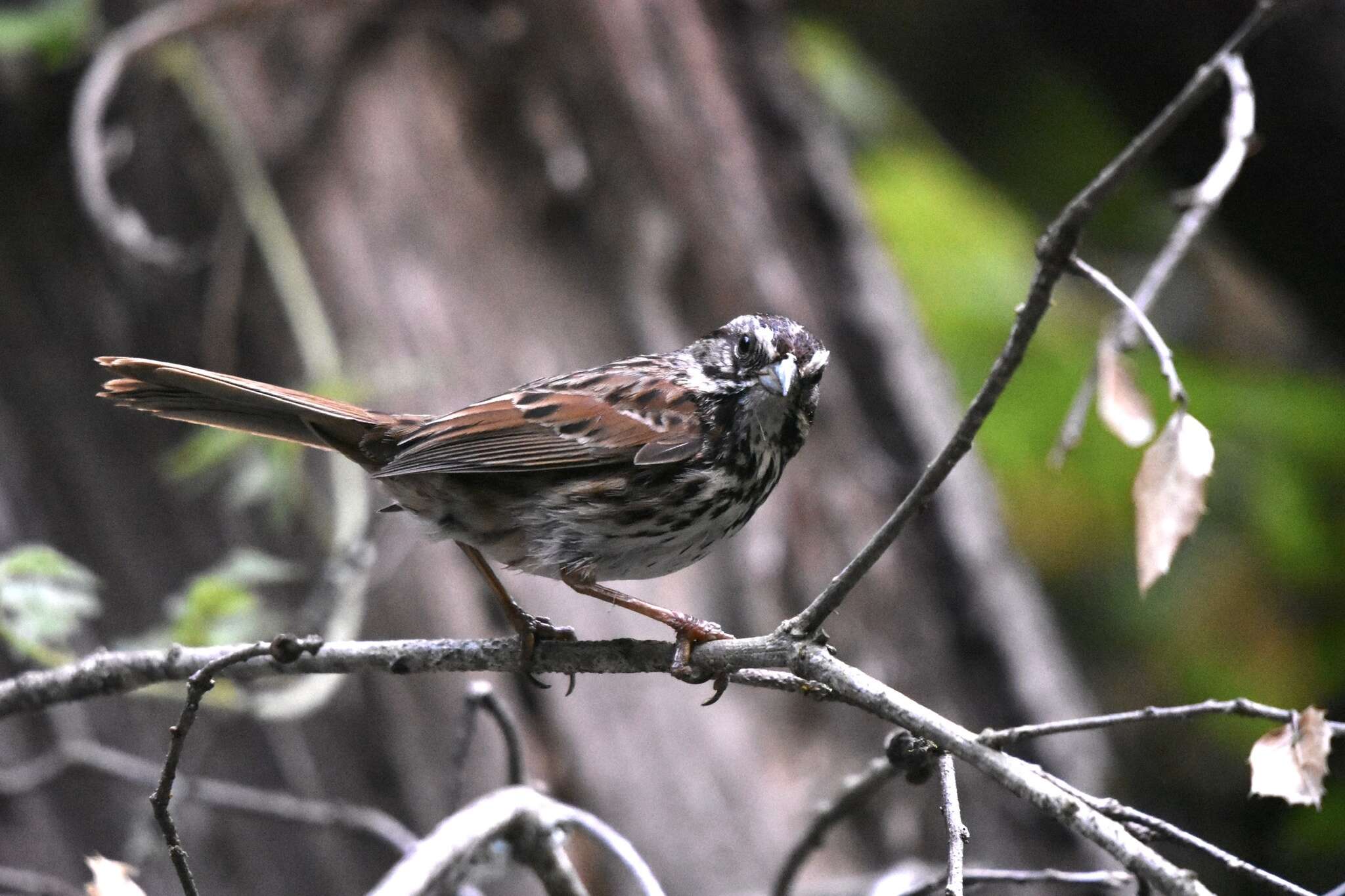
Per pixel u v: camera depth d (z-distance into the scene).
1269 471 14.04
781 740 10.87
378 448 7.50
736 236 12.00
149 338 11.27
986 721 11.62
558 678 10.59
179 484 10.96
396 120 11.62
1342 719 13.46
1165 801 13.52
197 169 11.14
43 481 11.02
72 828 10.30
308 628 8.35
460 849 5.57
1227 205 12.34
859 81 16.91
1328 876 12.12
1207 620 14.12
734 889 10.29
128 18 11.45
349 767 10.56
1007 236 16.38
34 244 11.29
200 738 10.58
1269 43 10.86
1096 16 11.85
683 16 12.30
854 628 11.42
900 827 10.77
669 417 7.51
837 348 12.17
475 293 11.43
